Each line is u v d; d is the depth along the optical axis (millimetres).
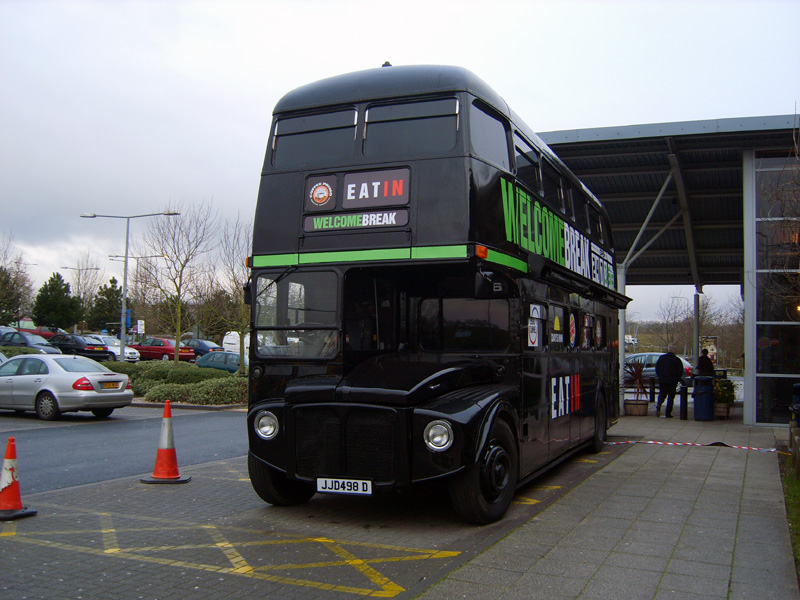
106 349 39562
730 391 18281
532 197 8930
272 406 7242
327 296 7418
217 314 30625
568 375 10336
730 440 13930
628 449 12781
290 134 7902
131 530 6852
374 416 6723
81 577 5434
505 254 7625
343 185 7488
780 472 10148
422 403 6793
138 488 8883
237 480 9445
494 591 5062
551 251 9711
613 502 8125
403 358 7984
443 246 7016
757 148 15953
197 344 43219
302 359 7438
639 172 17625
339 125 7688
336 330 7332
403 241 7152
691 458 11578
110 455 11531
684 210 18953
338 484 6816
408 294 8352
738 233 22156
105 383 16734
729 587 5160
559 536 6566
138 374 24328
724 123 14766
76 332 69062
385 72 7781
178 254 29047
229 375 24969
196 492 8664
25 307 65625
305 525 7094
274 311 7645
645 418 18594
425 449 6605
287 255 7625
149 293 38688
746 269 16281
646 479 9648
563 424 9945
